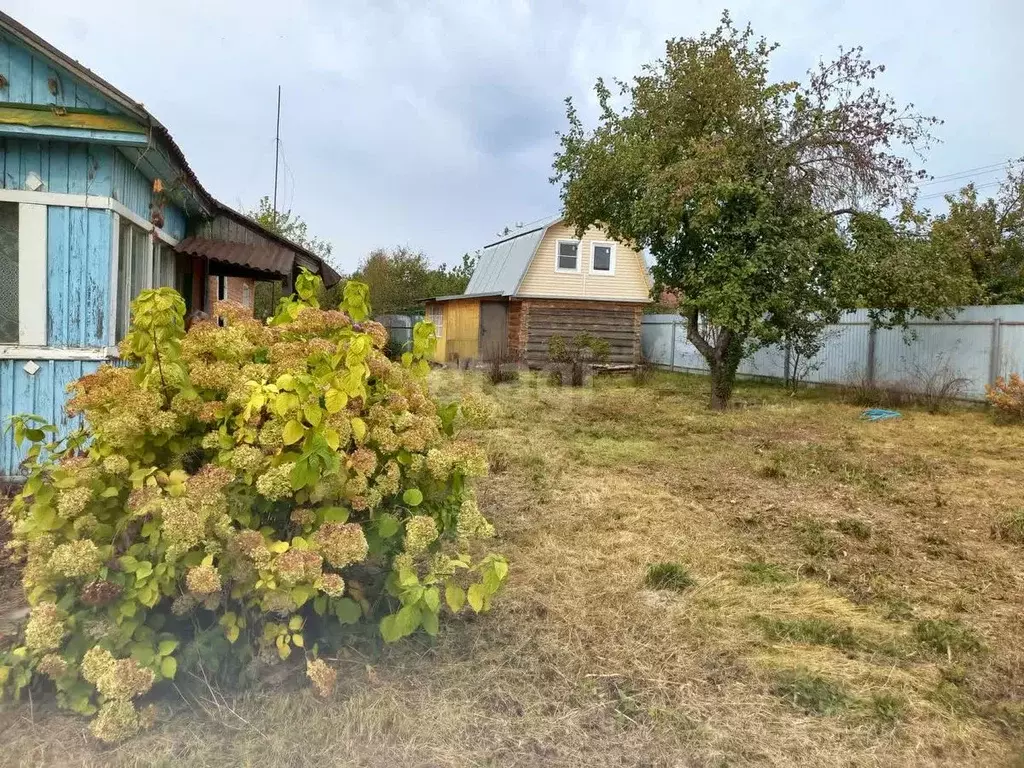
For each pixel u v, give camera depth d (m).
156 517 2.58
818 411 13.19
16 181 5.71
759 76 13.30
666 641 3.45
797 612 3.87
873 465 8.17
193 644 2.70
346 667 3.02
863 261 12.52
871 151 13.00
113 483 2.69
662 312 28.20
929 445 9.72
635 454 8.52
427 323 3.57
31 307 5.77
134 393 2.70
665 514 5.75
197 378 2.85
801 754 2.59
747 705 2.91
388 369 3.18
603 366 21.53
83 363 5.87
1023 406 11.64
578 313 23.61
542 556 4.59
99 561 2.44
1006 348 13.09
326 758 2.45
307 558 2.52
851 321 16.52
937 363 14.41
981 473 7.84
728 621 3.72
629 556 4.66
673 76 13.58
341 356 2.95
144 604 2.51
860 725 2.78
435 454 3.00
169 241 8.40
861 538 5.25
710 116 13.20
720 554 4.79
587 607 3.81
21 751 2.38
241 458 2.67
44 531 2.51
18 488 5.52
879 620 3.81
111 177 5.89
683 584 4.20
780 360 18.80
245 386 2.78
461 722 2.70
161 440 2.78
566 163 15.20
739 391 16.83
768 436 10.30
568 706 2.86
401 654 3.16
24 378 5.78
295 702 2.71
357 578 3.35
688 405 13.95
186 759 2.39
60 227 5.81
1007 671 3.27
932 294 12.91
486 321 24.05
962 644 3.50
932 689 3.07
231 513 2.71
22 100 5.54
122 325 6.43
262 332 3.25
